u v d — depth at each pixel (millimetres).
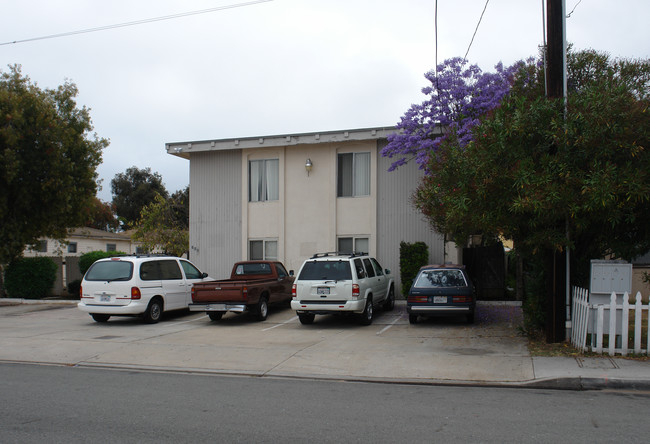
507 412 6129
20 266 20266
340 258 12859
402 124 15711
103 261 13969
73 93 21203
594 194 7715
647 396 6895
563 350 9109
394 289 16859
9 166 18000
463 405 6484
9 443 5137
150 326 13531
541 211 8148
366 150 18516
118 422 5836
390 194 18125
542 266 10289
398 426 5613
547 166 8414
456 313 12469
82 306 13797
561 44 9352
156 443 5125
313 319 13562
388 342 10727
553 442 5051
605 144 8156
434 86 15477
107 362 9547
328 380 8117
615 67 11078
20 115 18406
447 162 9805
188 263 15875
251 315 15445
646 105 8266
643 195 7648
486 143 8906
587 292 8969
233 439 5227
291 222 19141
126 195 51250
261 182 19734
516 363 8500
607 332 8859
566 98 8992
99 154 21531
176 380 8156
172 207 31438
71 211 20688
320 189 18891
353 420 5859
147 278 13961
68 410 6348
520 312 14570
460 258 17531
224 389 7496
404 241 17906
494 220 8922
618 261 8836
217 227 20094
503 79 15000
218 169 20188
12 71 19938
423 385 7730
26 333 12555
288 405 6555
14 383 7930
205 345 10766
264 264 15844
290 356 9594
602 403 6523
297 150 19219
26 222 19797
